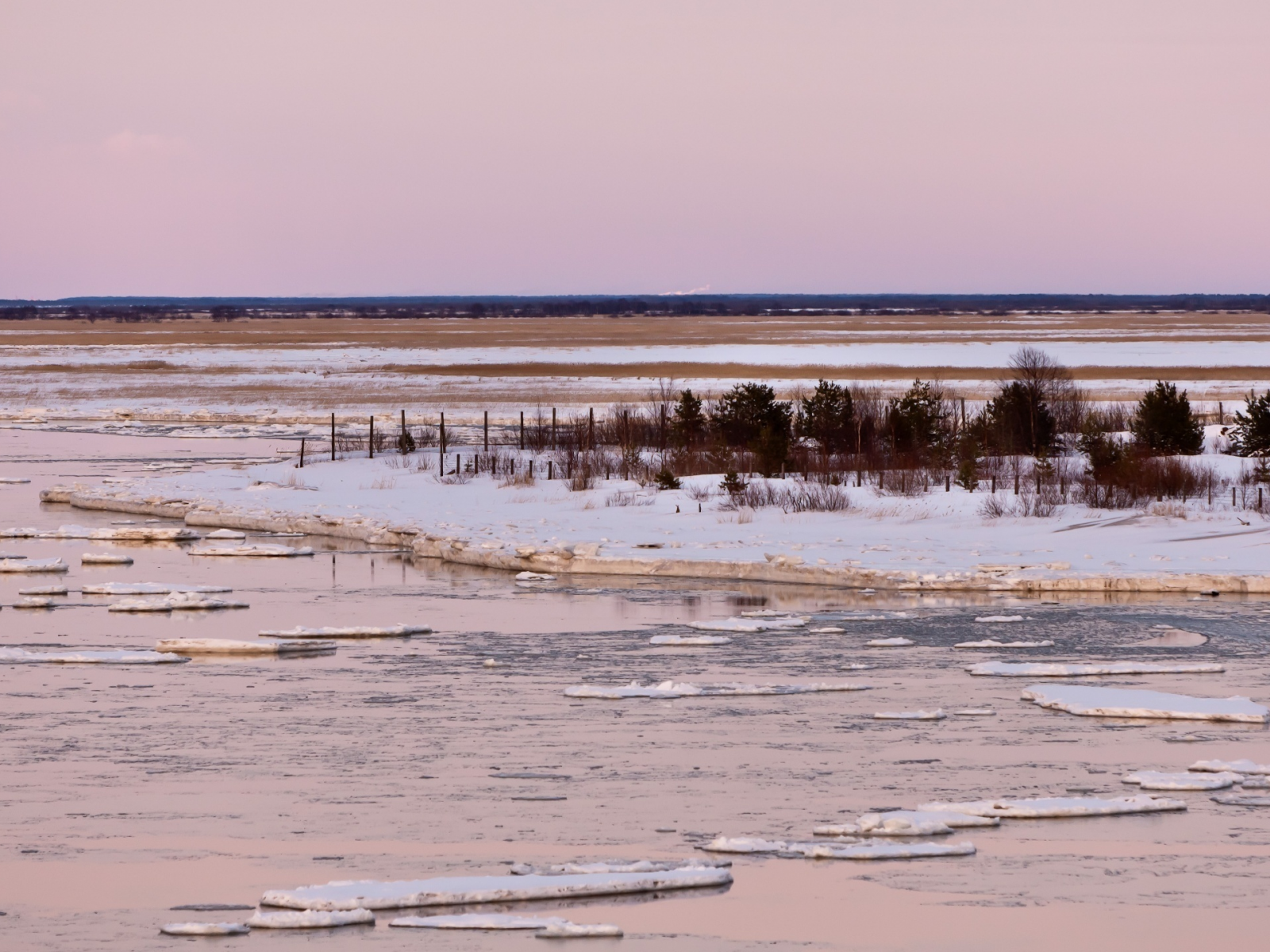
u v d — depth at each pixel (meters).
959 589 86.81
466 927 36.84
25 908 38.25
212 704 60.03
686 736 54.88
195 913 37.78
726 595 86.94
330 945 35.75
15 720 57.62
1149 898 38.66
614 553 97.31
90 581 92.44
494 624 78.06
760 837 43.50
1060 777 49.50
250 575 95.12
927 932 36.50
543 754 52.59
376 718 57.78
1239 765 49.97
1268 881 39.81
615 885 39.00
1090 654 68.81
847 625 76.94
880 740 54.28
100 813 45.97
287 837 43.69
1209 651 69.38
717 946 35.72
